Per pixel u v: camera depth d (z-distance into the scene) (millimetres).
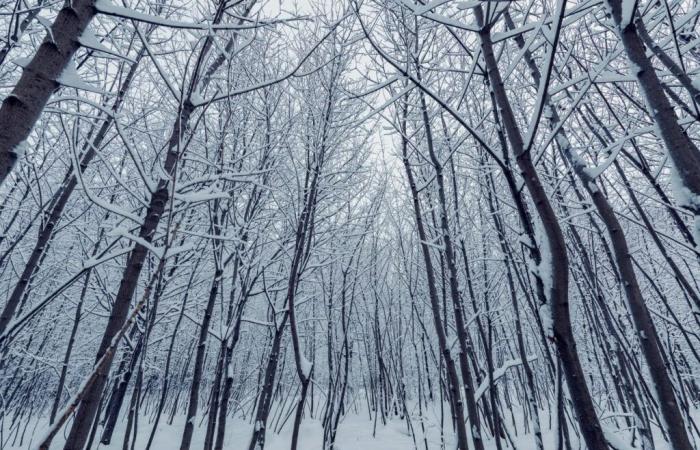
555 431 1649
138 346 3754
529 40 1714
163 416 8219
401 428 7406
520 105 3678
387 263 8070
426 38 3303
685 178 1565
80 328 7570
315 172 3332
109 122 3416
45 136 3893
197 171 4066
